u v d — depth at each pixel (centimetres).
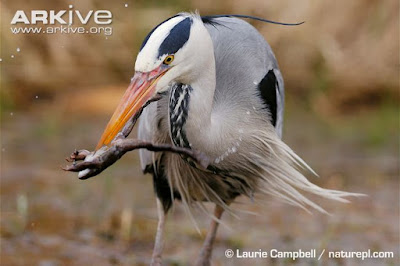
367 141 1574
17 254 920
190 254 961
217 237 1029
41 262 896
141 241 1003
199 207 888
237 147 759
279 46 1814
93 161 610
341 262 929
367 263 927
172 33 663
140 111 657
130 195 1209
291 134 1616
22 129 1596
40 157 1405
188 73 677
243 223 1088
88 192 1215
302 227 1069
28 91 1773
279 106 854
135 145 632
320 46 1809
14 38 1739
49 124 1603
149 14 1839
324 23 1819
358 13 1822
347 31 1827
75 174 1316
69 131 1592
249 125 769
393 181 1308
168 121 725
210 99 700
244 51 793
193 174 800
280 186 815
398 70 1803
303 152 1482
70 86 1812
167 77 666
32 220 1055
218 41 786
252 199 827
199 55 675
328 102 1795
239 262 929
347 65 1811
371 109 1791
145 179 1319
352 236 1027
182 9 1852
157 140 771
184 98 692
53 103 1769
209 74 692
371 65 1806
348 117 1756
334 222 1085
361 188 1262
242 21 846
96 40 1809
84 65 1820
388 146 1548
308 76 1817
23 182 1248
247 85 774
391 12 1811
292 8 1811
